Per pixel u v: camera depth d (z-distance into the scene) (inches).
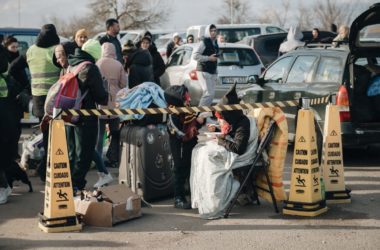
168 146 318.0
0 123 306.3
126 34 1001.5
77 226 263.1
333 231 257.9
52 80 347.6
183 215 287.0
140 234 257.8
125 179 317.1
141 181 308.8
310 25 1825.8
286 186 335.9
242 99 454.9
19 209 300.2
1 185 311.7
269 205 300.8
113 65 366.6
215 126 301.6
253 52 636.7
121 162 319.0
